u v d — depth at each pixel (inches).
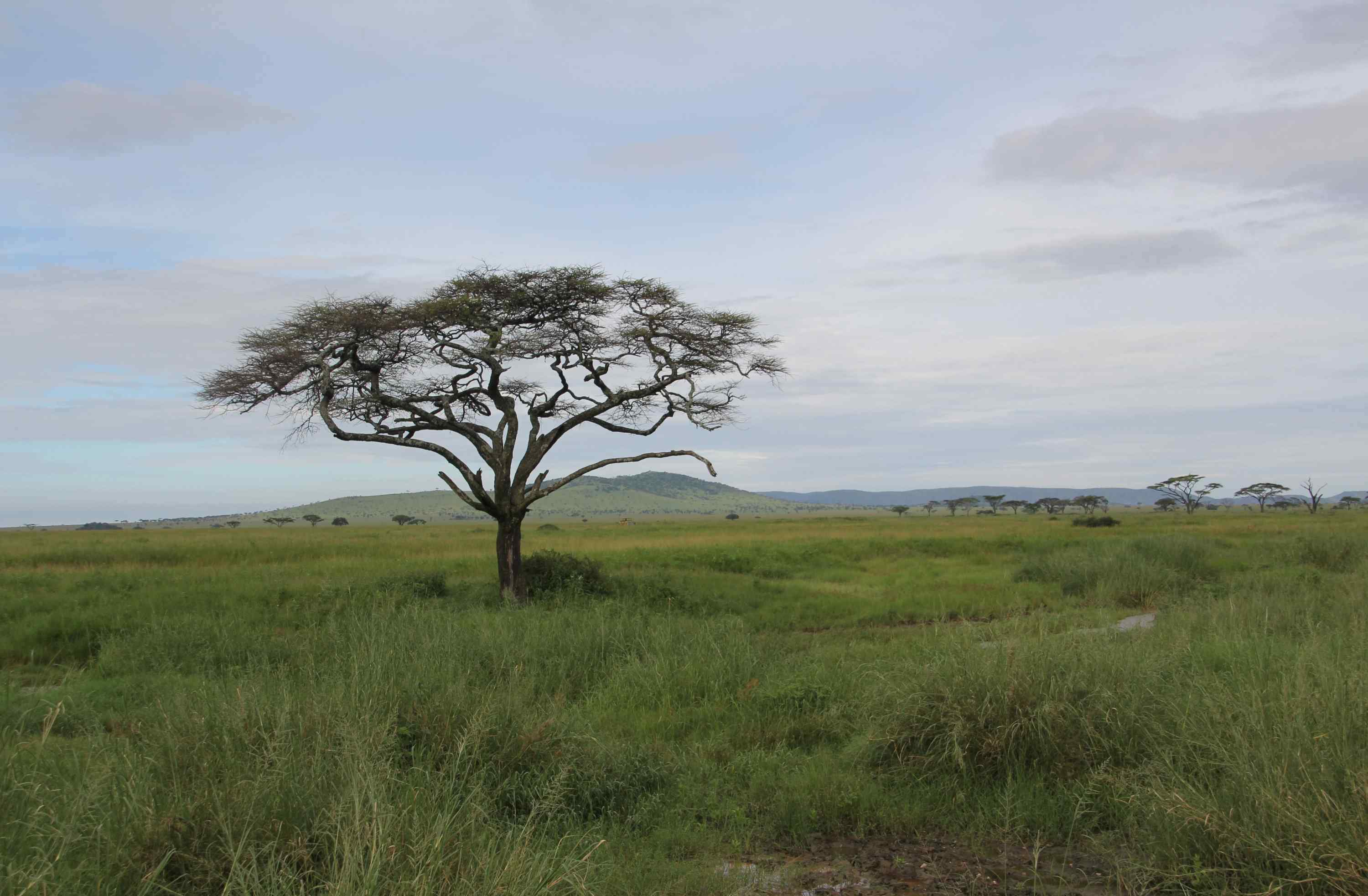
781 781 243.6
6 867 137.6
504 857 153.5
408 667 312.7
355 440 674.8
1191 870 169.2
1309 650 285.7
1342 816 159.5
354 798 152.4
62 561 1143.6
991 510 4766.2
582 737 248.7
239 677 357.4
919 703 257.1
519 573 711.1
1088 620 475.5
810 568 1124.5
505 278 701.3
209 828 155.0
